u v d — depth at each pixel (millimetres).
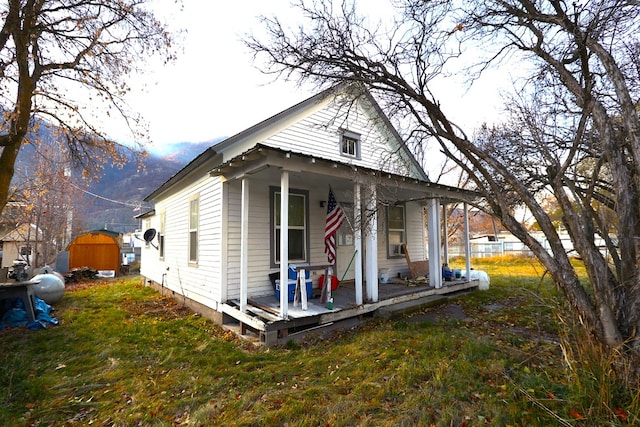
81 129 7449
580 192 4145
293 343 4676
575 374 2668
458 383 3201
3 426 2844
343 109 8297
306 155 4855
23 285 5773
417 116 3961
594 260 2951
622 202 2928
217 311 6035
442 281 8391
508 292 8500
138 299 8656
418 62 3848
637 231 2875
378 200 5266
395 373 3510
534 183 5609
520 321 5609
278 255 6828
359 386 3270
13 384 3613
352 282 8125
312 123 7609
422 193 7723
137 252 24688
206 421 2783
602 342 2771
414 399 2961
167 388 3457
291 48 4172
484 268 15648
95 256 15789
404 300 6664
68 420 2943
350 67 4004
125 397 3311
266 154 4633
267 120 6746
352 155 8477
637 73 3959
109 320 6254
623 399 2461
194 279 7301
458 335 4789
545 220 3260
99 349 4652
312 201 7445
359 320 5754
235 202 6285
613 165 2996
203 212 6988
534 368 3434
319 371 3744
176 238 8688
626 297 2770
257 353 4402
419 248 10398
